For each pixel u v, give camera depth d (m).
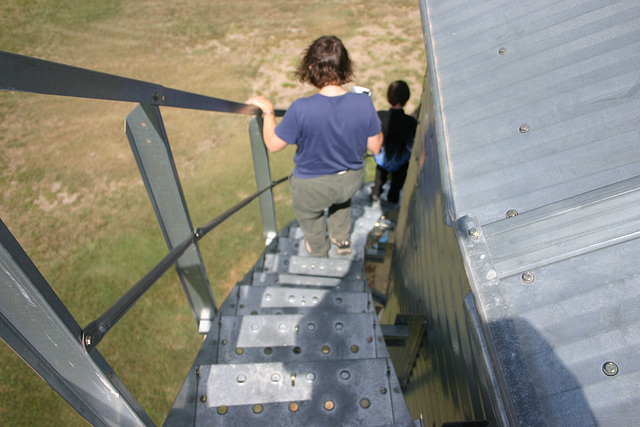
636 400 0.88
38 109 8.87
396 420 1.64
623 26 1.57
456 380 1.66
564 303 1.03
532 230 1.18
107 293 5.12
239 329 2.10
